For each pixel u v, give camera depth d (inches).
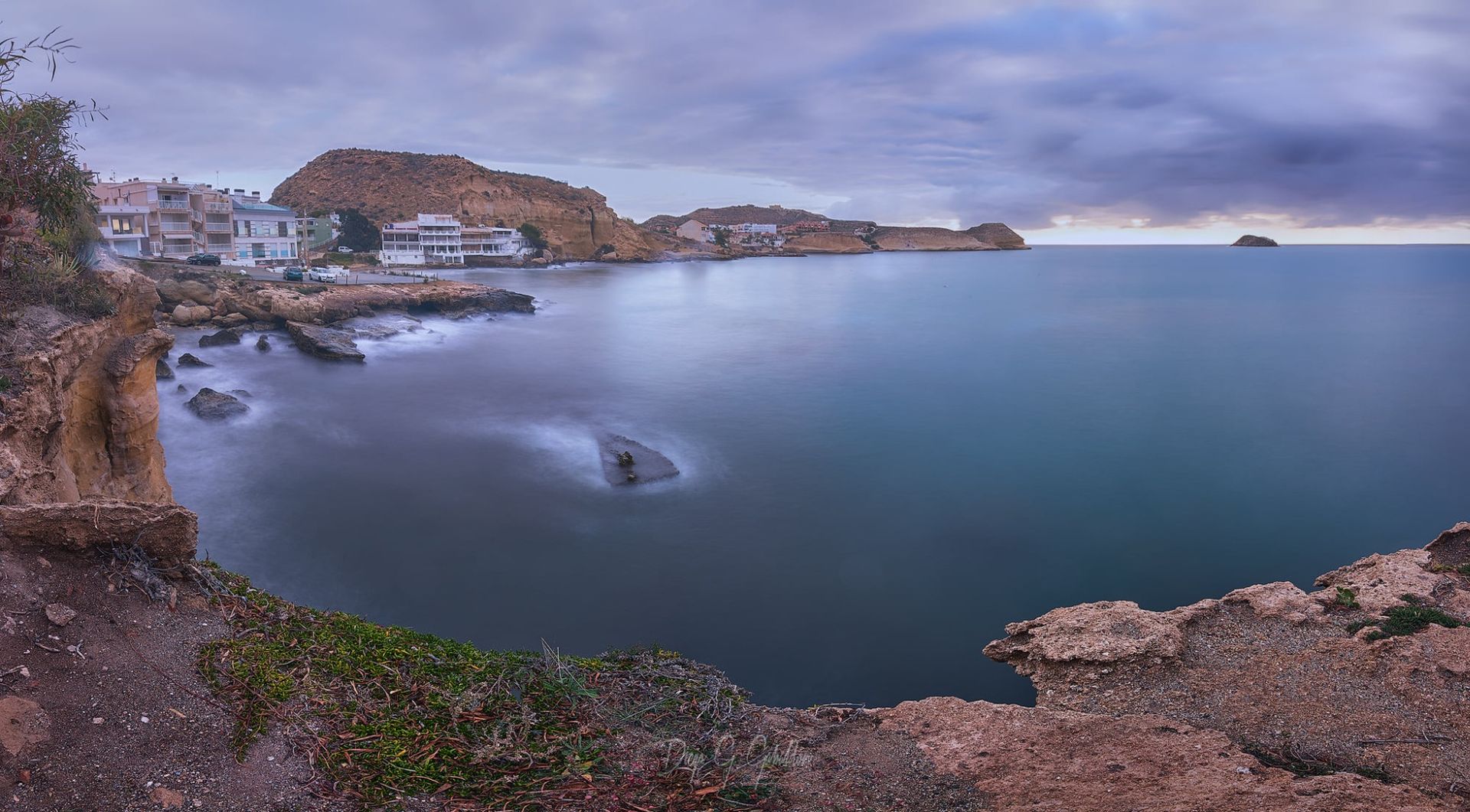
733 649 943.0
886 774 256.2
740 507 1371.8
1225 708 335.9
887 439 1818.4
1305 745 301.3
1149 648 380.5
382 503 1315.2
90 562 245.0
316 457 1521.9
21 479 308.7
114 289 496.7
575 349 2928.2
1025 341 3373.5
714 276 7381.9
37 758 185.6
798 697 855.1
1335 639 375.6
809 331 3609.7
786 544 1233.4
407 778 211.6
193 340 2359.7
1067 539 1290.6
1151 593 1125.1
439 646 286.7
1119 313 4507.9
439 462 1531.7
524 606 1018.1
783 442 1781.5
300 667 244.4
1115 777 254.4
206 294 2591.0
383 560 1119.0
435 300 3353.8
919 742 279.9
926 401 2215.8
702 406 2111.2
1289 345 3267.7
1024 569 1182.9
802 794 238.8
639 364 2677.2
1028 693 864.9
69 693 203.8
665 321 3887.8
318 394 1995.6
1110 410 2127.2
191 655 232.1
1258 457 1720.0
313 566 1092.5
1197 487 1534.2
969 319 4168.3
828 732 284.2
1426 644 352.2
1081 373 2635.3
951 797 244.4
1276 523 1371.8
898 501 1432.1
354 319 2839.6
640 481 1478.8
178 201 3228.3
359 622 284.8
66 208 397.1
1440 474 1624.0
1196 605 424.8
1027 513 1392.7
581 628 973.2
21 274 430.6
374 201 7519.7
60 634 219.1
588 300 4638.3
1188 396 2297.0
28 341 398.0
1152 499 1466.5
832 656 935.0
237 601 266.2
